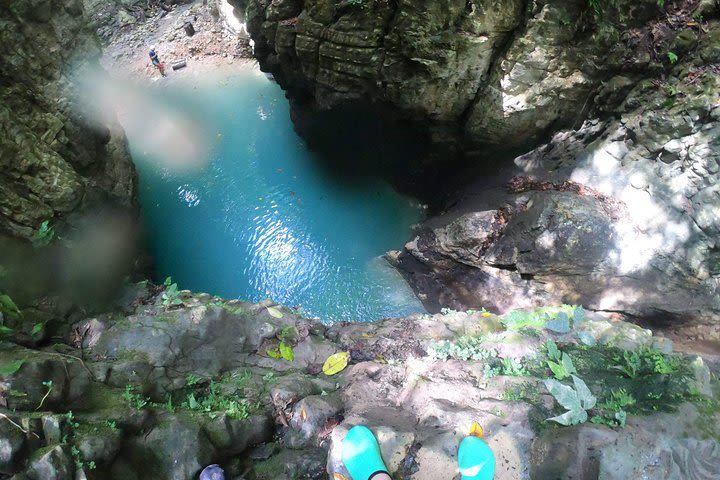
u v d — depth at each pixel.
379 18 5.91
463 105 6.34
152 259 7.25
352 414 3.80
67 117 5.36
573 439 3.29
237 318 4.83
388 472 3.30
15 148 4.51
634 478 3.15
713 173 5.14
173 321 4.52
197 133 9.37
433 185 7.71
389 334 5.16
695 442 3.28
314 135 8.43
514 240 6.13
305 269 7.48
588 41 5.55
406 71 6.12
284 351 4.73
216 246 7.75
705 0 5.06
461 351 4.45
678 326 5.37
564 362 3.98
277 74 7.96
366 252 7.56
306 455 3.67
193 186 8.49
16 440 2.82
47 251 4.67
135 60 11.10
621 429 3.31
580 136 6.18
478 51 5.75
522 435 3.37
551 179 6.27
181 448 3.40
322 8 6.16
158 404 3.77
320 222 7.98
